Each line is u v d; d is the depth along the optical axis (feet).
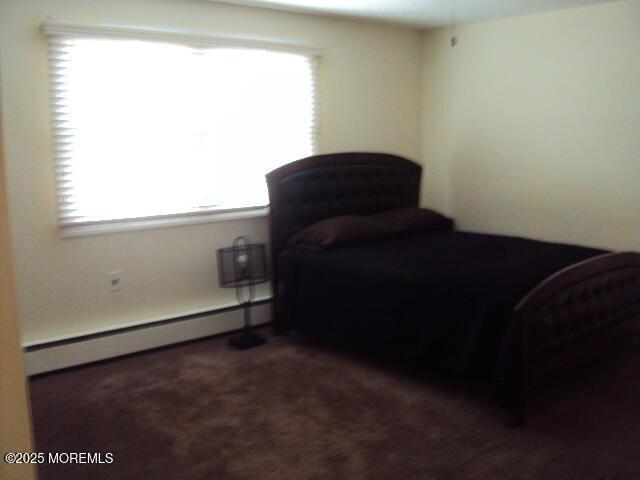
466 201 16.80
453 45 15.74
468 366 9.84
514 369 9.13
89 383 11.32
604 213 13.84
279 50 14.17
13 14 10.87
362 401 10.43
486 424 9.50
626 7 12.96
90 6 11.59
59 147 11.54
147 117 12.48
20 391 3.28
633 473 8.03
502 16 15.02
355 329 11.92
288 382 11.30
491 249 12.50
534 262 11.09
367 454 8.67
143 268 12.90
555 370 9.73
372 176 15.49
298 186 14.01
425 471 8.20
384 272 11.27
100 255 12.31
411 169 16.43
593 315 10.25
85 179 11.89
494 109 15.78
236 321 14.23
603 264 10.28
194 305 13.75
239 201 14.03
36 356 11.53
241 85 13.74
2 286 3.15
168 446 8.99
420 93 17.60
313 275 12.74
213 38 13.06
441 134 17.24
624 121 13.28
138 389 11.03
